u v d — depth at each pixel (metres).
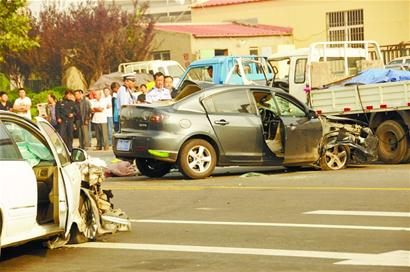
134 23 90.06
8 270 19.30
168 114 35.94
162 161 36.44
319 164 38.78
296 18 95.06
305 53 51.00
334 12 92.25
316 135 38.16
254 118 37.03
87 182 22.91
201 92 36.75
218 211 27.41
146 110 36.31
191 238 22.69
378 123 42.38
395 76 42.41
